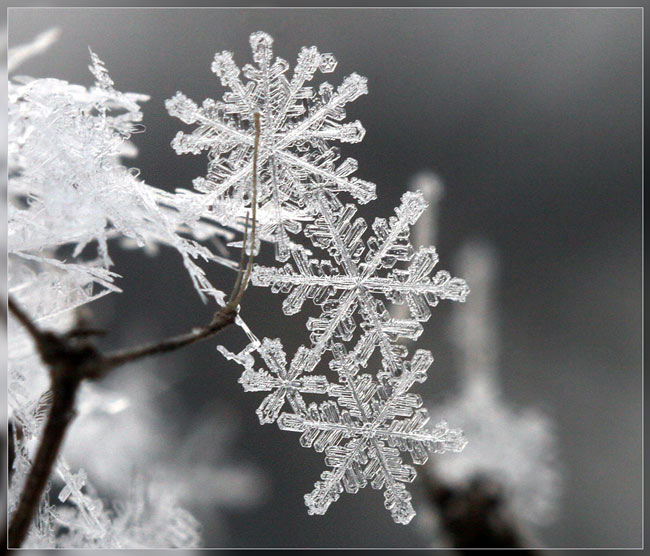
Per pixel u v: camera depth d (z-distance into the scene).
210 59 0.05
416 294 0.05
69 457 0.05
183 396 0.05
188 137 0.05
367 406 0.05
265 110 0.05
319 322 0.05
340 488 0.05
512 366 0.05
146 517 0.05
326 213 0.05
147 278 0.05
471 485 0.05
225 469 0.05
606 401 0.05
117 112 0.05
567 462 0.05
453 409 0.05
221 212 0.05
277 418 0.05
